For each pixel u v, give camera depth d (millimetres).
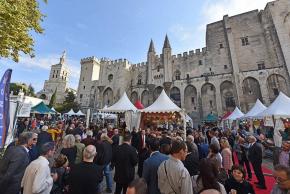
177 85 44531
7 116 6230
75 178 3570
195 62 45125
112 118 38406
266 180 8984
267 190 7590
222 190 3031
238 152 9875
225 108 38031
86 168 3672
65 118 40094
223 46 42531
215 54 43031
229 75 38781
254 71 36250
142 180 2426
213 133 10562
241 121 26125
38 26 10234
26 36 9219
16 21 8148
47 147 3824
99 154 6340
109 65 57438
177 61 47688
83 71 63906
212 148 5469
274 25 36562
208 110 39812
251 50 39219
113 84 54125
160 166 3723
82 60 65375
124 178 5383
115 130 9469
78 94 61312
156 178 4141
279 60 35219
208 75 41125
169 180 3432
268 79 35094
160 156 4453
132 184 2332
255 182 8508
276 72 34156
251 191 4328
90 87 59781
